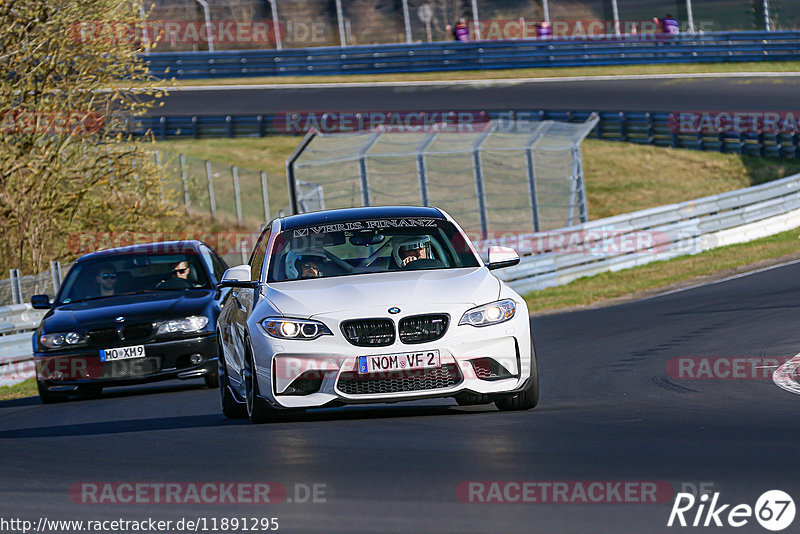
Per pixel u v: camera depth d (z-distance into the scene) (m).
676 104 135.62
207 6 180.12
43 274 61.00
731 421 23.36
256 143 142.00
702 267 71.69
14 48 73.69
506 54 161.88
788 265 67.88
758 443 20.25
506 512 15.49
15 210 75.94
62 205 77.69
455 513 15.54
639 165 126.19
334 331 24.77
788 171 118.62
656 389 30.09
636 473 17.81
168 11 180.25
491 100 143.00
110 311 40.03
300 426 25.50
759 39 152.00
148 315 39.59
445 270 27.48
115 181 78.62
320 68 167.62
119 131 80.69
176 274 42.88
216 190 108.81
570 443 21.03
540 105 138.75
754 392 28.30
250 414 26.66
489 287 26.11
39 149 76.12
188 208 102.62
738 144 126.12
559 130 94.12
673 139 130.88
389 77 163.75
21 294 59.47
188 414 32.47
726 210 86.31
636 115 132.50
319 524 15.40
